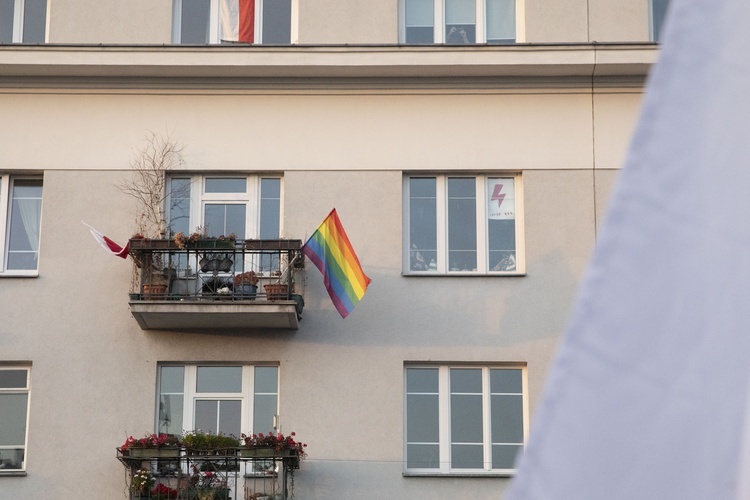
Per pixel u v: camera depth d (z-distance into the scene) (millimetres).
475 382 23719
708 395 3113
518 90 24641
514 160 24391
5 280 23984
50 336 23719
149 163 24375
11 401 23625
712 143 3236
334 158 24438
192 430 23266
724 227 3191
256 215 24344
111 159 24422
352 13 24844
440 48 24188
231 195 24469
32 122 24578
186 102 24703
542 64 24172
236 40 24938
